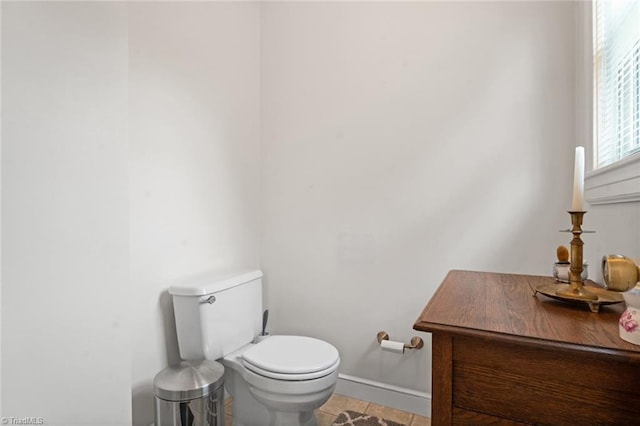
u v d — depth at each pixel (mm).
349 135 1901
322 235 1979
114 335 1095
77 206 1017
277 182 2117
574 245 841
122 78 1140
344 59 1915
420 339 1701
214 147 1820
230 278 1645
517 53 1540
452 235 1664
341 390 1901
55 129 970
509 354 643
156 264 1500
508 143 1558
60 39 981
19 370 897
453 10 1662
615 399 573
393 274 1794
